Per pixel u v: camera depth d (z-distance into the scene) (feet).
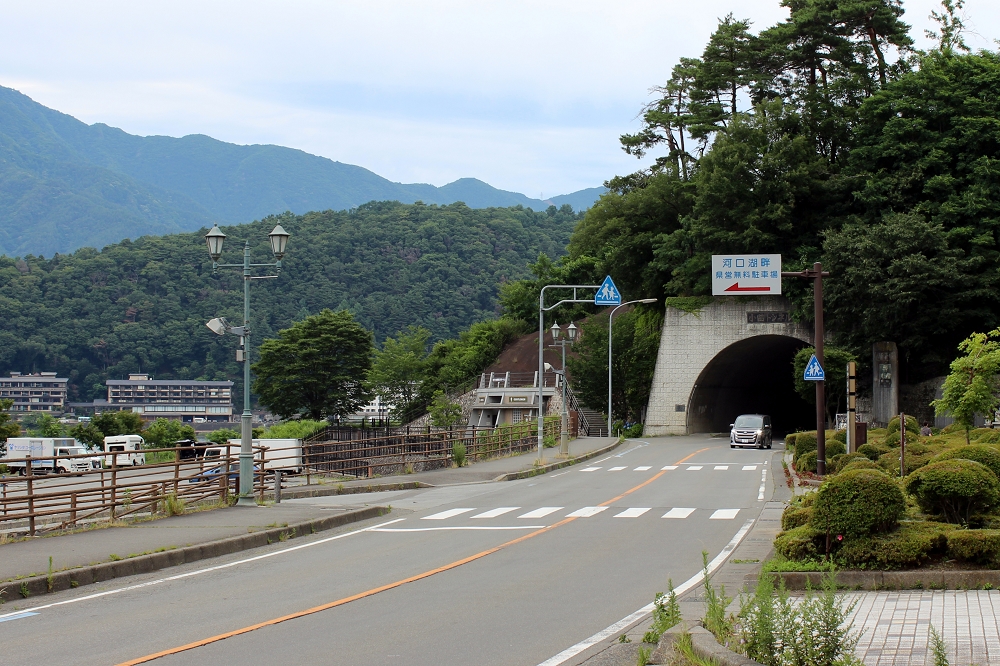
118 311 465.06
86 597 38.24
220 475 72.54
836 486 38.50
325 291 509.76
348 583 40.68
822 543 39.09
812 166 191.31
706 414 218.59
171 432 265.95
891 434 104.27
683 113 243.60
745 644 25.20
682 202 226.99
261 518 61.93
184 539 51.49
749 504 73.20
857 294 170.50
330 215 608.19
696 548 50.37
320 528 60.85
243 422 73.61
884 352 171.01
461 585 39.91
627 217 237.04
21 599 37.99
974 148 174.09
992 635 27.96
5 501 53.31
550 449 151.23
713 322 200.54
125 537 52.44
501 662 27.04
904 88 183.42
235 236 531.91
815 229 197.57
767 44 210.79
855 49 200.23
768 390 249.96
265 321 467.93
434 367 289.12
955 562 37.50
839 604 25.27
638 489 87.81
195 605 36.19
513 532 58.03
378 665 26.71
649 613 33.81
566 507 73.20
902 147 178.40
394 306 510.17
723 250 198.29
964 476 43.19
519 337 281.33
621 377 212.84
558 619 32.96
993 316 165.58
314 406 268.62
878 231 168.25
